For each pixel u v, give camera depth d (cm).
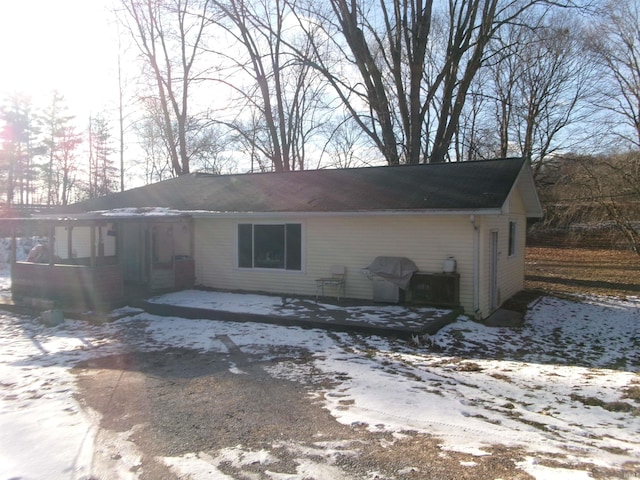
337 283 1119
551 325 1033
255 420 457
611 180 2233
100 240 1386
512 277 1367
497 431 418
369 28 1936
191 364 678
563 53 2689
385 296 1053
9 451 392
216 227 1299
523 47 2183
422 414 462
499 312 1112
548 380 592
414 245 1058
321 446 391
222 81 2200
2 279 1739
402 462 355
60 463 368
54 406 507
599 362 754
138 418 468
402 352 733
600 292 1494
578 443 392
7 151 4209
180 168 2477
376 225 1095
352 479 330
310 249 1173
